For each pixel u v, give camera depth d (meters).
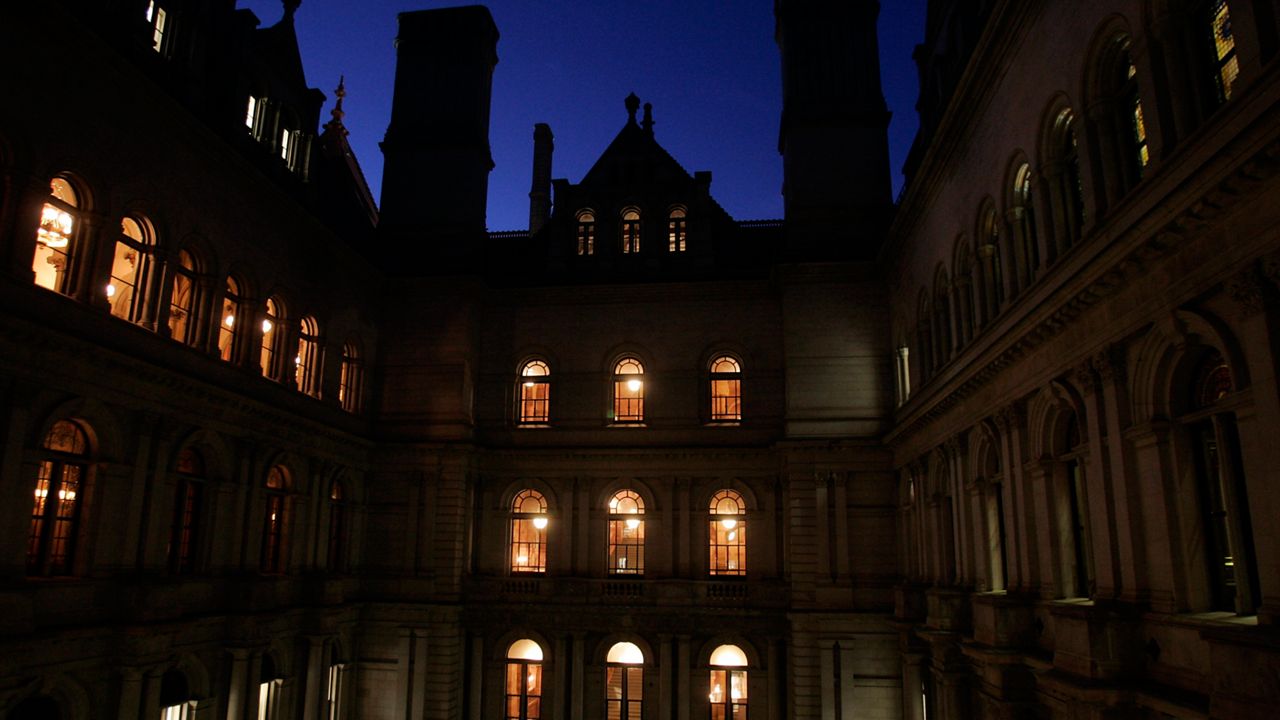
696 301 37.03
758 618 33.19
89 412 20.17
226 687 24.52
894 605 29.55
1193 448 13.60
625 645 34.22
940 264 25.86
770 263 38.00
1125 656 14.13
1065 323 16.70
